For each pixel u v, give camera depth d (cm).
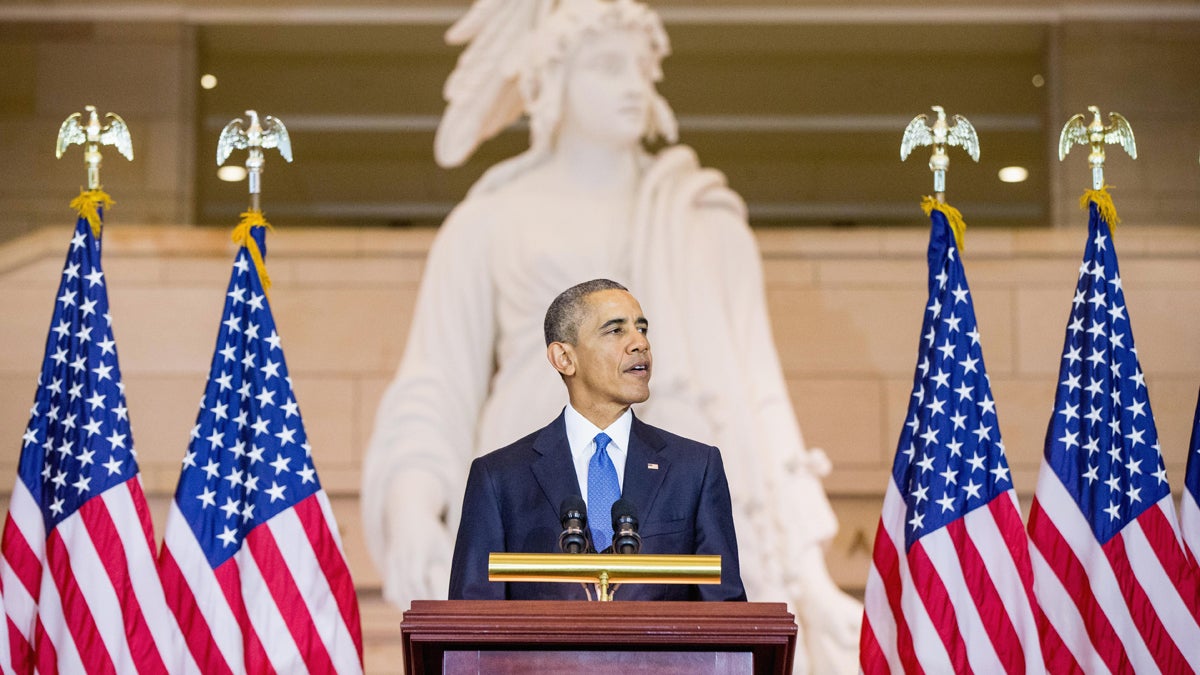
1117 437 2184
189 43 4447
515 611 1446
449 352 3459
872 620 2217
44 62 4400
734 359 3406
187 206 4400
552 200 3519
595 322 1791
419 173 4562
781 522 3366
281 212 4519
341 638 2184
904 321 4078
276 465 2212
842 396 4047
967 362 2228
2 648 2091
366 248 4091
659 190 3506
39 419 2189
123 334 4016
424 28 4497
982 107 4525
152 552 2162
